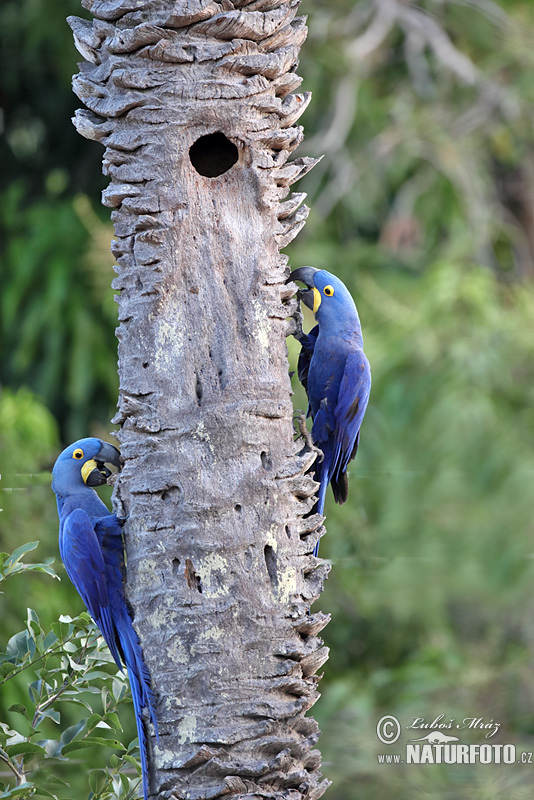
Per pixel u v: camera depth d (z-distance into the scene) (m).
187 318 6.17
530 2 18.97
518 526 15.09
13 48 17.47
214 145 6.40
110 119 6.29
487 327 15.44
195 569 6.06
